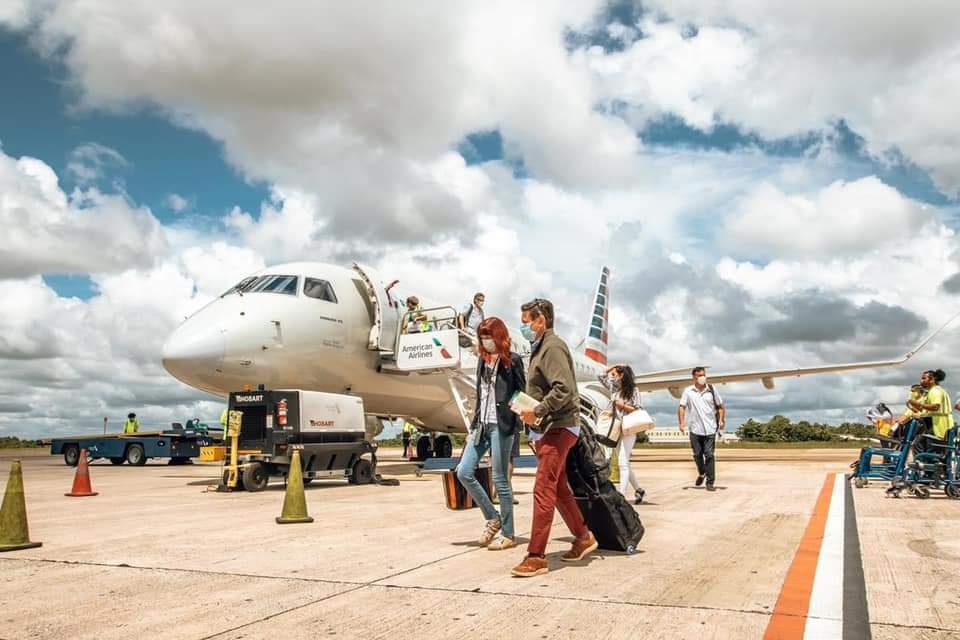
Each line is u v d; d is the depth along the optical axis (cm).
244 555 556
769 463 2175
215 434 2389
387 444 6316
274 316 1428
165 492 1156
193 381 1378
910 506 877
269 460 1138
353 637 341
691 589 436
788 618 369
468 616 376
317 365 1509
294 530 691
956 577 466
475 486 587
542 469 489
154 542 622
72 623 370
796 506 885
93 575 487
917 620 364
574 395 498
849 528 687
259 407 1192
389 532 675
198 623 367
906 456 988
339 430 1241
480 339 572
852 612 379
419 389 1869
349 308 1590
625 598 413
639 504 920
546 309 523
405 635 343
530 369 516
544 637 338
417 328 1719
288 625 362
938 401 977
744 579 463
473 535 655
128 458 2256
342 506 905
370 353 1639
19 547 585
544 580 462
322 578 471
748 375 2564
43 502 989
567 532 676
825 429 6588
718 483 1280
